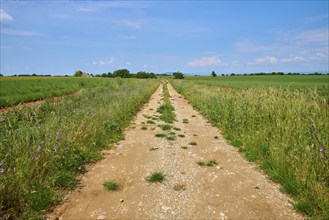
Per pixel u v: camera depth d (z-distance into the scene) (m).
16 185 3.70
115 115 9.93
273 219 3.52
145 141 7.69
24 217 3.35
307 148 4.75
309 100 7.46
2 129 5.33
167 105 16.05
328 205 3.61
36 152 4.59
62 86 36.50
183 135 8.49
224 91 15.09
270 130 6.70
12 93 25.47
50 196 3.90
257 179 4.91
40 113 7.18
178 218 3.55
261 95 9.58
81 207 3.81
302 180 4.29
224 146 7.27
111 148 6.91
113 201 4.01
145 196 4.19
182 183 4.72
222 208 3.82
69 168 5.02
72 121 6.96
